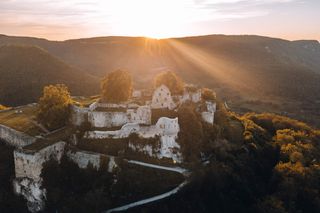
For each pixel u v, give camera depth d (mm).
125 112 109375
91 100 134250
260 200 107938
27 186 90500
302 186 117438
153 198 94062
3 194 91875
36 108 124000
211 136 121438
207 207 98688
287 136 151125
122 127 105125
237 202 104125
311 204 112750
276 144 144375
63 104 108812
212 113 124688
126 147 103250
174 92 132625
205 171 104062
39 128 105312
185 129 113188
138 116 109938
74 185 94312
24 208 90812
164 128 107938
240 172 114062
